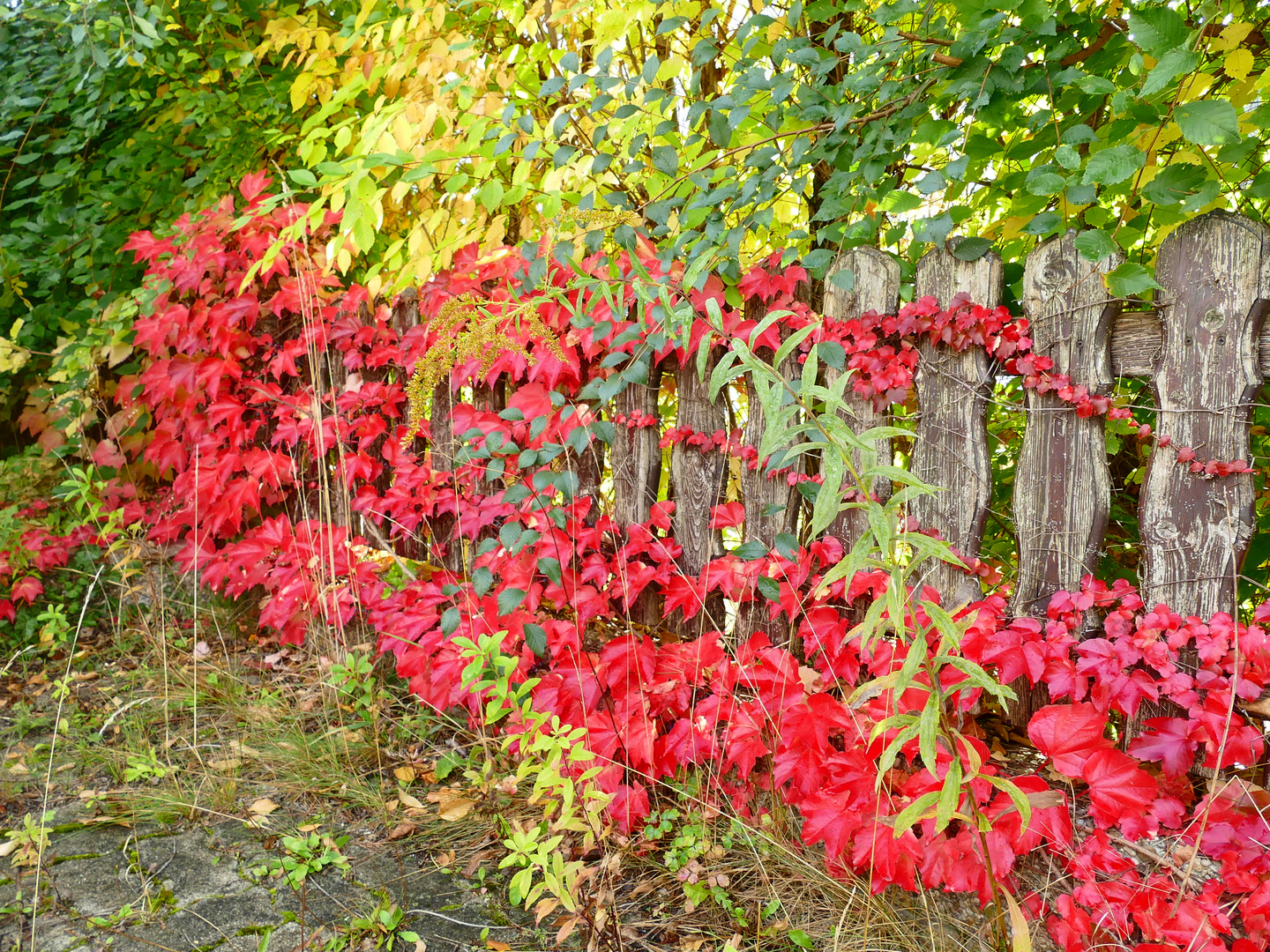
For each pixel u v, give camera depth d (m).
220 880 1.83
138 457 3.46
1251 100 1.94
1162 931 1.49
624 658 2.10
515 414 2.10
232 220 2.91
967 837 1.63
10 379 3.89
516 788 2.10
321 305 2.79
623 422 2.30
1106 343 1.70
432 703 2.36
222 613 3.17
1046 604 1.81
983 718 2.22
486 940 1.64
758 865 1.79
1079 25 1.89
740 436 2.25
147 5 3.42
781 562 2.04
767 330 2.01
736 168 2.16
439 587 2.48
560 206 2.14
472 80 2.58
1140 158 1.52
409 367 2.58
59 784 2.21
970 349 1.84
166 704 2.45
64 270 3.80
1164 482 1.67
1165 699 1.71
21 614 3.09
